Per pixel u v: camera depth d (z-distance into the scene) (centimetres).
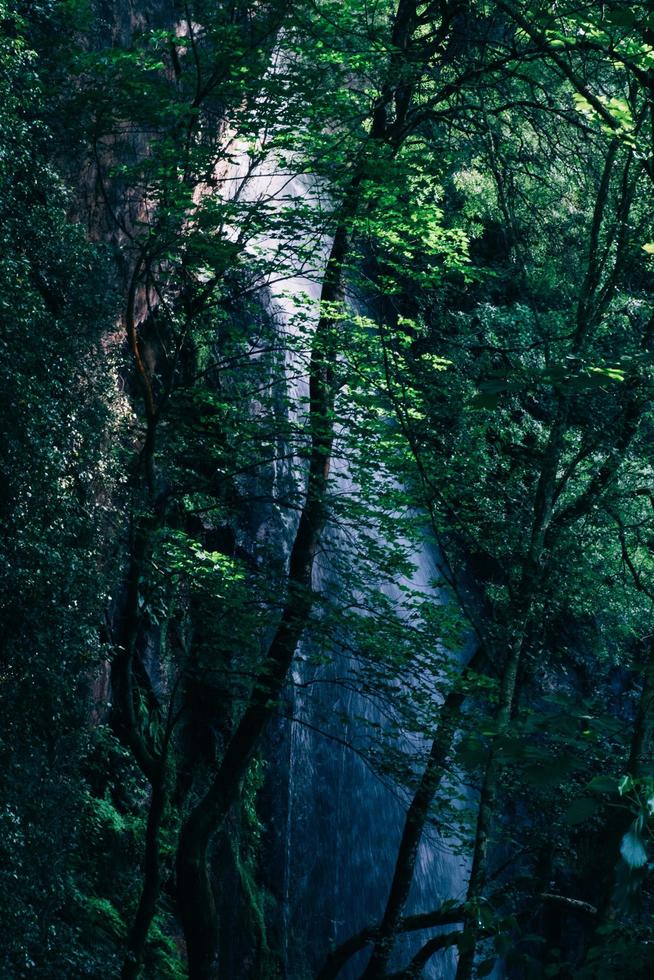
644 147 702
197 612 1350
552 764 296
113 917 1304
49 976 908
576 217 1312
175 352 1238
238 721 1681
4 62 942
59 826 959
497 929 394
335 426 1692
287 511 1798
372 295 1869
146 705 1530
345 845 1870
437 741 1209
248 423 1315
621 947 335
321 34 1120
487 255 1792
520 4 938
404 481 1273
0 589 878
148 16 1446
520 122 1409
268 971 1655
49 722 954
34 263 1019
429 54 1263
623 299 1273
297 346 1291
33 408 920
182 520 1609
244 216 1150
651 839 281
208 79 1105
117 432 1181
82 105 1058
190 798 1595
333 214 1140
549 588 1298
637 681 1881
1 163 923
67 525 979
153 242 1158
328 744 1877
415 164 1209
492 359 1362
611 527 1365
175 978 1381
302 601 1217
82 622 979
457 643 1238
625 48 673
